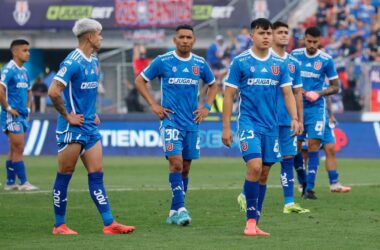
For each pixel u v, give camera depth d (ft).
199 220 124.06
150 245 100.42
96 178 112.06
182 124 122.93
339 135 265.75
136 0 318.45
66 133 111.04
